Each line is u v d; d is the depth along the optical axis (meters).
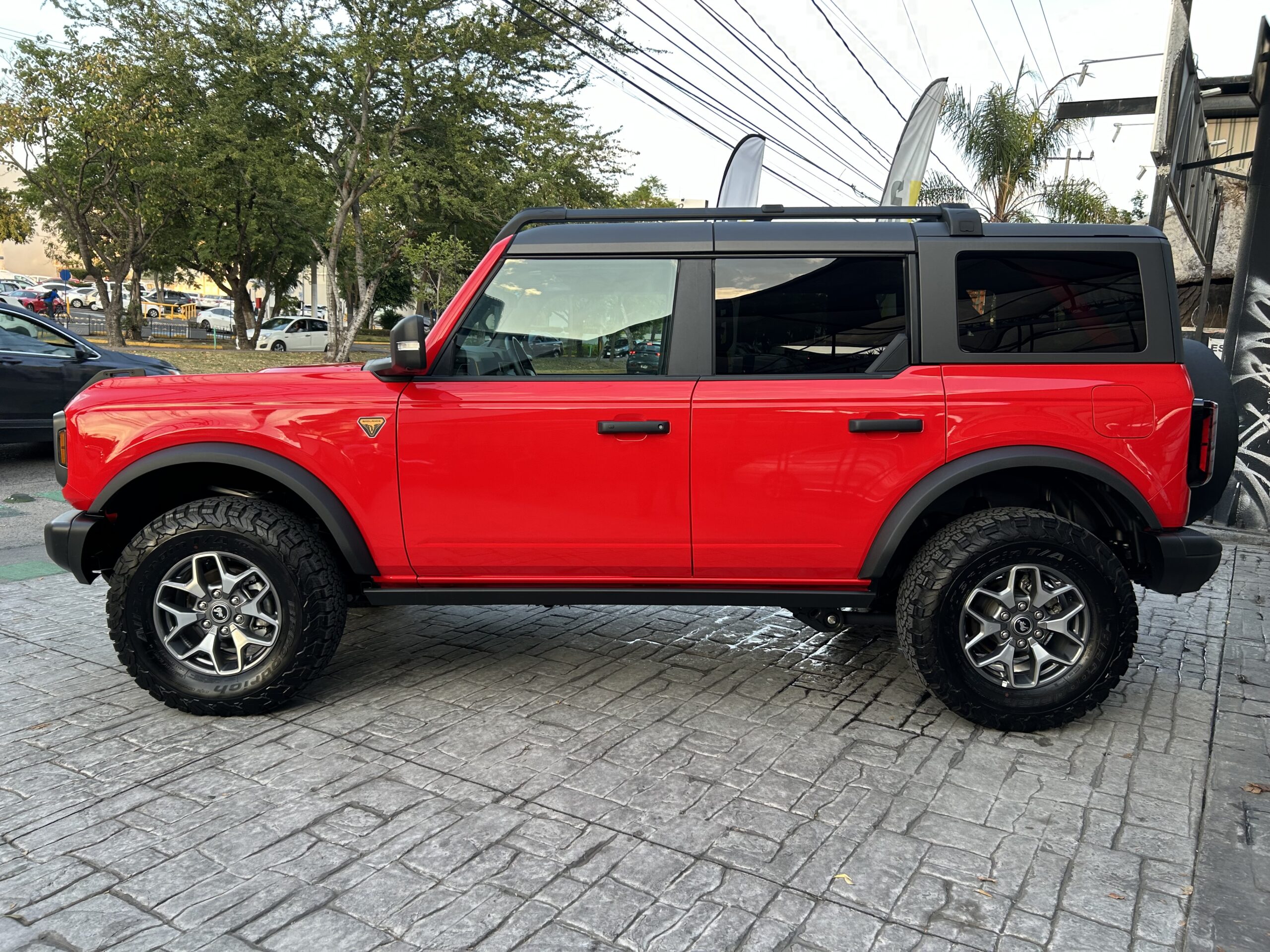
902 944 2.23
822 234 3.46
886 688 3.91
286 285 36.84
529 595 3.57
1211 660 4.33
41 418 9.04
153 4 22.55
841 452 3.35
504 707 3.66
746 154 11.72
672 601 3.57
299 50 21.22
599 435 3.38
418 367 3.33
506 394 3.42
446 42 21.47
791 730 3.46
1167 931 2.29
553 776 3.06
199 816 2.80
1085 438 3.32
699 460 3.38
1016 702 3.38
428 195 23.23
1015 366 3.38
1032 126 16.69
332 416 3.42
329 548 3.73
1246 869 2.55
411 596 3.58
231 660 3.58
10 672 4.05
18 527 6.92
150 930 2.26
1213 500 3.73
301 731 3.42
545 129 22.78
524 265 3.50
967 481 3.59
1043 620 3.39
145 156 24.78
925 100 13.28
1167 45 6.26
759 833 2.72
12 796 2.93
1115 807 2.90
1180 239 14.02
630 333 3.47
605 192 25.53
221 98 22.28
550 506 3.43
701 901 2.39
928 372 3.38
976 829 2.76
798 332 3.45
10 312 8.96
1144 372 3.37
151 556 3.40
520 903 2.37
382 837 2.68
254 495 3.79
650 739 3.37
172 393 3.51
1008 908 2.37
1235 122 13.13
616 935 2.25
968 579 3.32
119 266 27.38
